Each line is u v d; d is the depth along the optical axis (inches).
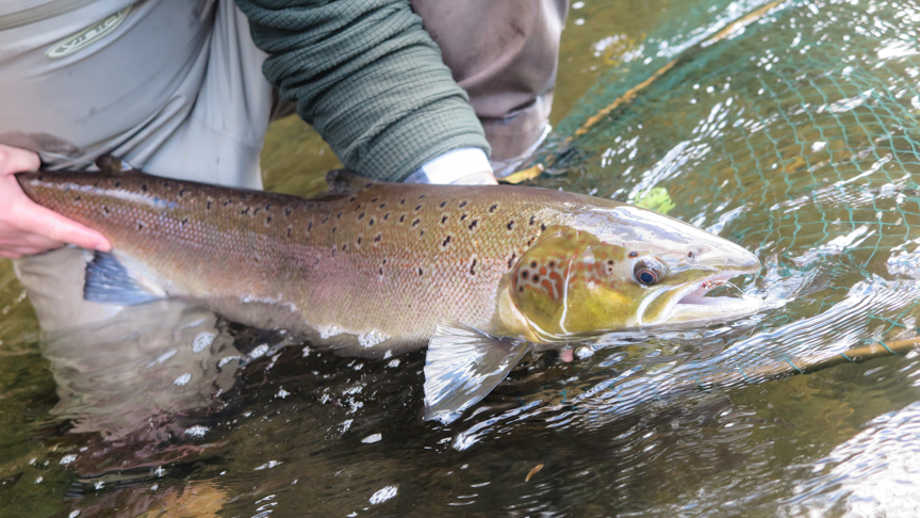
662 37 81.0
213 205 66.2
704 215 63.6
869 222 60.2
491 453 55.6
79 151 66.6
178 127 67.9
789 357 55.6
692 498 51.9
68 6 61.2
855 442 52.0
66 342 67.2
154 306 66.6
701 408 55.0
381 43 61.7
